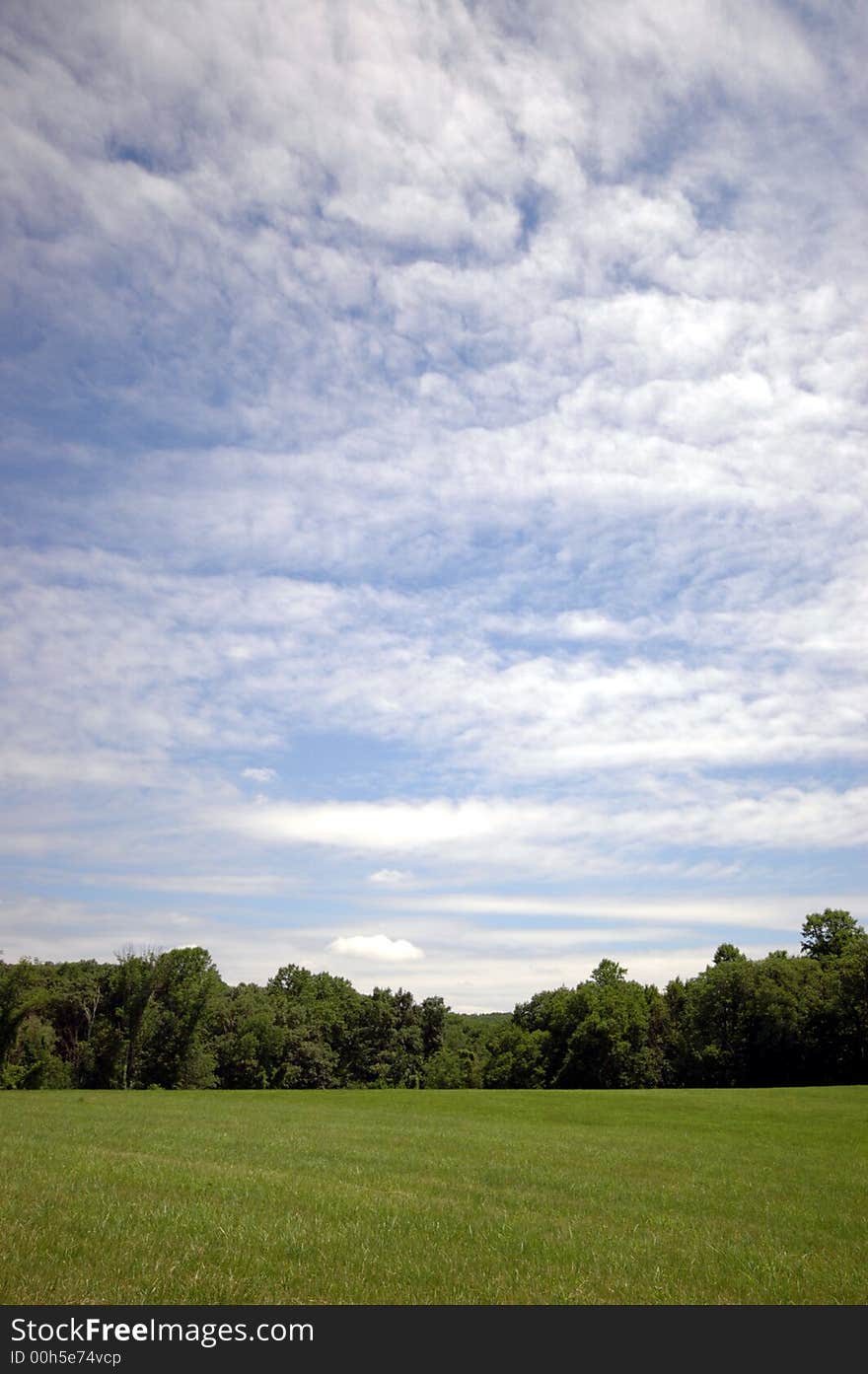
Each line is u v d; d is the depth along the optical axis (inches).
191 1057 3855.8
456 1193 832.3
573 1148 1247.5
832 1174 1059.3
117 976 3870.6
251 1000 5000.0
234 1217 631.8
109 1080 3725.4
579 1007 4581.7
